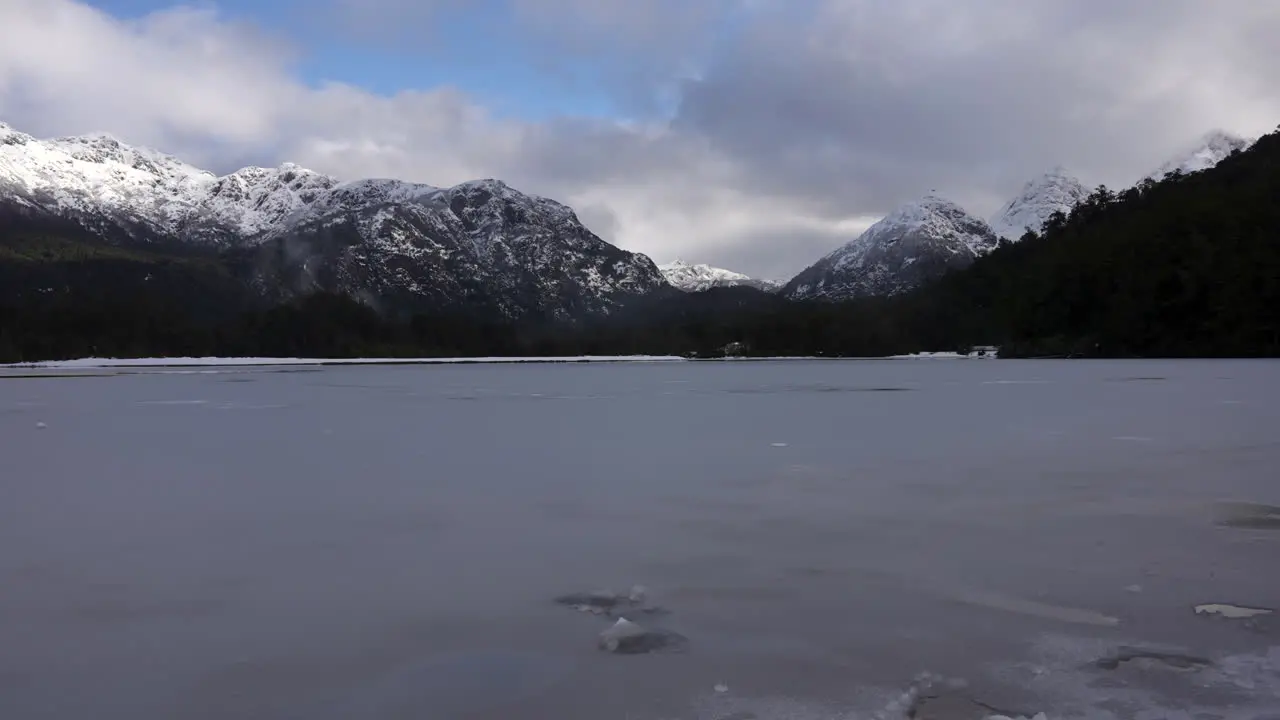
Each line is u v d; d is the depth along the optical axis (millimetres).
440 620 6027
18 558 7605
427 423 19859
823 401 26750
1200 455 13492
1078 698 4758
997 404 24469
